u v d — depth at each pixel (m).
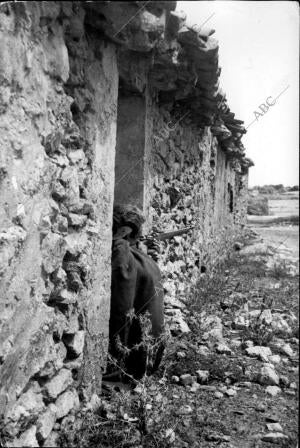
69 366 2.47
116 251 3.15
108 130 2.81
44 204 2.16
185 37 3.33
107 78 2.74
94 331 2.73
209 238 7.13
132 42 2.68
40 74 2.07
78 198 2.45
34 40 2.01
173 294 4.79
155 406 2.63
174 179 4.89
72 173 2.38
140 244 3.88
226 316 5.04
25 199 2.01
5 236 1.87
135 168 3.79
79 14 2.31
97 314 2.77
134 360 3.12
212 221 7.49
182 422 2.72
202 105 4.84
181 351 3.75
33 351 2.12
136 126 3.74
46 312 2.22
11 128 1.90
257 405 3.05
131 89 3.55
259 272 7.43
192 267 5.88
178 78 3.87
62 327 2.38
